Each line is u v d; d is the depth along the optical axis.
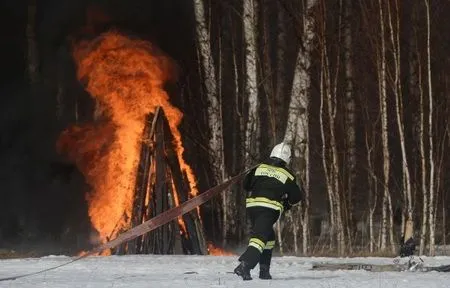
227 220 34.66
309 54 35.16
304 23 35.38
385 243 36.22
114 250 27.97
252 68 35.72
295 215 35.56
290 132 34.97
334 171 35.44
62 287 15.45
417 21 38.81
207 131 37.19
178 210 16.45
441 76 43.69
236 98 37.72
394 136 47.28
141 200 28.14
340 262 22.22
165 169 28.58
